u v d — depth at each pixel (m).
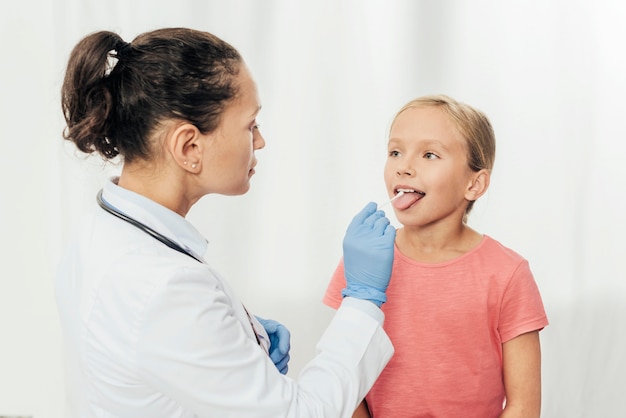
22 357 1.84
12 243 1.81
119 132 0.83
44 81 1.76
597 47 1.66
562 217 1.71
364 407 1.11
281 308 1.78
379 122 1.71
